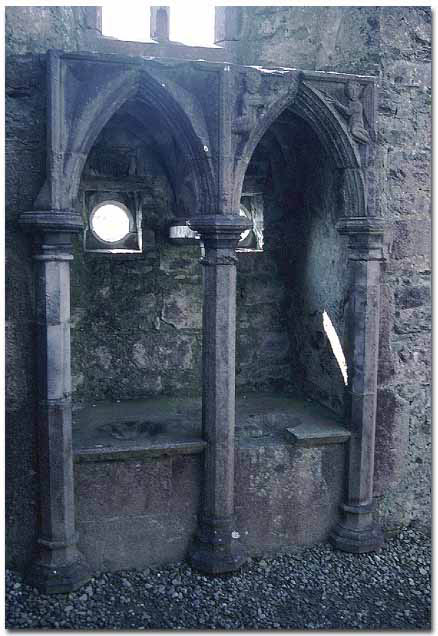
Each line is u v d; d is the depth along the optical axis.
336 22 5.55
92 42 5.61
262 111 4.86
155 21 5.85
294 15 5.81
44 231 4.43
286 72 4.89
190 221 4.90
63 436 4.67
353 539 5.45
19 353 4.65
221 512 5.09
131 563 5.10
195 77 4.72
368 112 5.16
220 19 6.02
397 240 5.45
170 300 6.27
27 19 4.46
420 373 5.65
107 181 5.95
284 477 5.36
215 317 4.91
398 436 5.64
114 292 6.11
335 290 5.73
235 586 4.98
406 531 5.76
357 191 5.21
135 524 5.07
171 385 6.36
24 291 4.60
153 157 6.05
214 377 4.96
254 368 6.61
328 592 4.98
